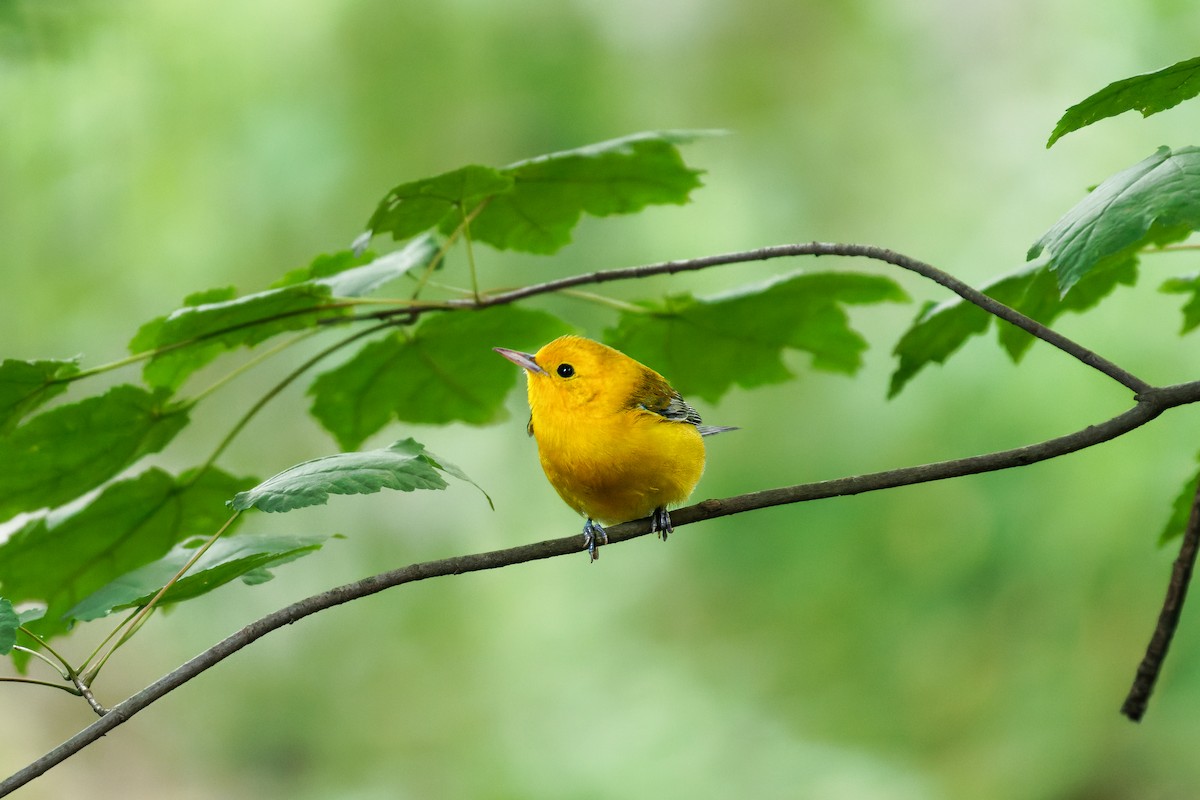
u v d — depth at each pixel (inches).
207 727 660.1
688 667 548.1
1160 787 446.0
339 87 540.1
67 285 529.3
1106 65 482.0
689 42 581.0
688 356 315.0
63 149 521.7
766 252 236.4
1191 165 182.9
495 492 595.8
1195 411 421.1
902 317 512.4
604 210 285.3
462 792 566.3
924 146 558.3
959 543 465.4
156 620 685.3
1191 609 446.3
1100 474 431.2
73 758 663.1
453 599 611.5
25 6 315.0
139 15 520.7
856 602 495.5
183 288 534.6
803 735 506.0
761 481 508.1
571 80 546.9
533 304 528.7
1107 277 269.3
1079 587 445.4
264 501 189.3
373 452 205.0
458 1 542.6
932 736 488.1
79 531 275.6
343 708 629.9
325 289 239.9
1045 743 462.6
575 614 590.2
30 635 194.7
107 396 256.2
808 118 576.4
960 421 462.9
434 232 289.6
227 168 534.9
